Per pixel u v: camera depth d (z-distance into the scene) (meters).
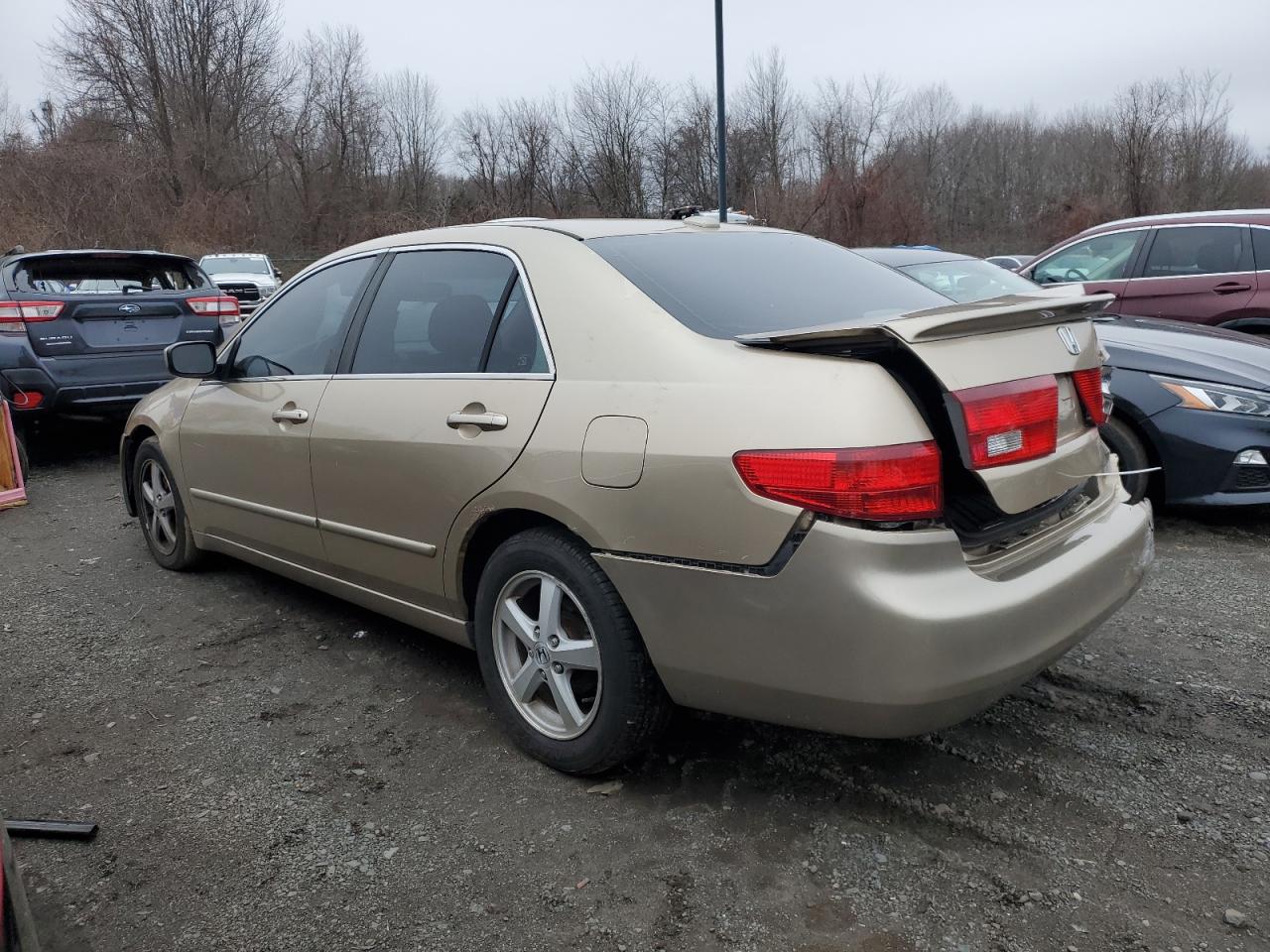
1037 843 2.42
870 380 2.17
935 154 45.34
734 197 35.66
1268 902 2.19
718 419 2.27
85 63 37.94
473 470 2.77
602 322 2.62
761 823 2.53
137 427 4.71
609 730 2.58
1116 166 37.16
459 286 3.10
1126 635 3.69
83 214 28.34
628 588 2.43
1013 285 7.09
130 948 2.15
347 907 2.26
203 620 4.08
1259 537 4.89
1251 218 7.44
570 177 37.84
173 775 2.85
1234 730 2.95
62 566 4.88
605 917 2.20
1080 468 2.62
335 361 3.45
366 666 3.59
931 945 2.08
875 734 2.20
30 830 2.54
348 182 39.84
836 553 2.11
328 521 3.41
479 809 2.64
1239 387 4.66
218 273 19.44
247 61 39.06
